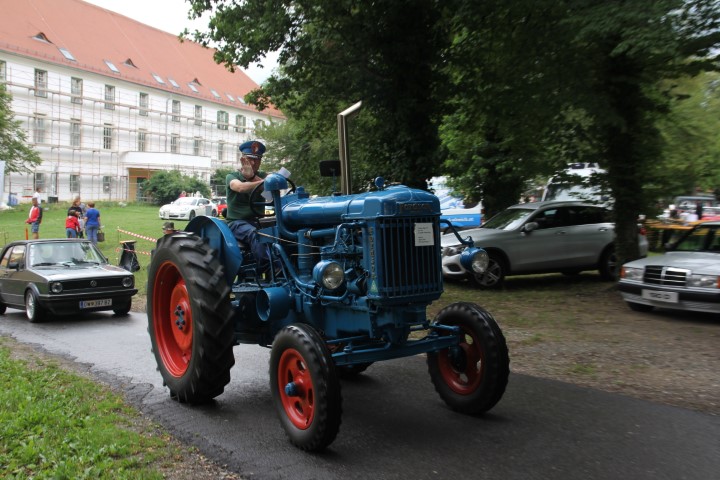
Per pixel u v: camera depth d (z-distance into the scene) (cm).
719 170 1767
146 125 5741
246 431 445
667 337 751
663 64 1018
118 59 5619
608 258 1250
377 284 411
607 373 601
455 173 1515
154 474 354
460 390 485
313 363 388
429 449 407
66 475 345
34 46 4803
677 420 462
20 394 501
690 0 841
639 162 1086
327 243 479
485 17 1065
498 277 1162
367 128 1272
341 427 453
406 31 1118
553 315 905
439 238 443
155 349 556
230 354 493
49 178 4831
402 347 438
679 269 849
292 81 1223
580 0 894
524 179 1352
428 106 1155
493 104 1198
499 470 372
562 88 1041
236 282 571
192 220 575
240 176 576
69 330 904
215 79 6781
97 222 1973
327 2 1045
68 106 4984
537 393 537
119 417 466
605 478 360
